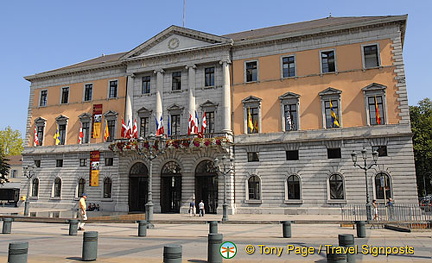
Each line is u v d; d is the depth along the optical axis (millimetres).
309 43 37875
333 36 37094
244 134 38562
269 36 38906
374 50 35812
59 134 48781
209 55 41031
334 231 22094
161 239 18766
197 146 38156
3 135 77125
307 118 36625
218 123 39781
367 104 34875
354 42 36281
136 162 42375
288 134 36969
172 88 42969
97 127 46000
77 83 48938
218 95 40312
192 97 41000
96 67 47406
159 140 39062
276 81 38438
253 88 39219
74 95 48812
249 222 28703
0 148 64625
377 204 33000
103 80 47312
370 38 35781
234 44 40219
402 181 32625
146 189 42562
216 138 37500
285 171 36562
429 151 48594
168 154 40562
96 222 30234
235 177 38156
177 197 41156
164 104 42625
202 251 14492
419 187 59812
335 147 35250
